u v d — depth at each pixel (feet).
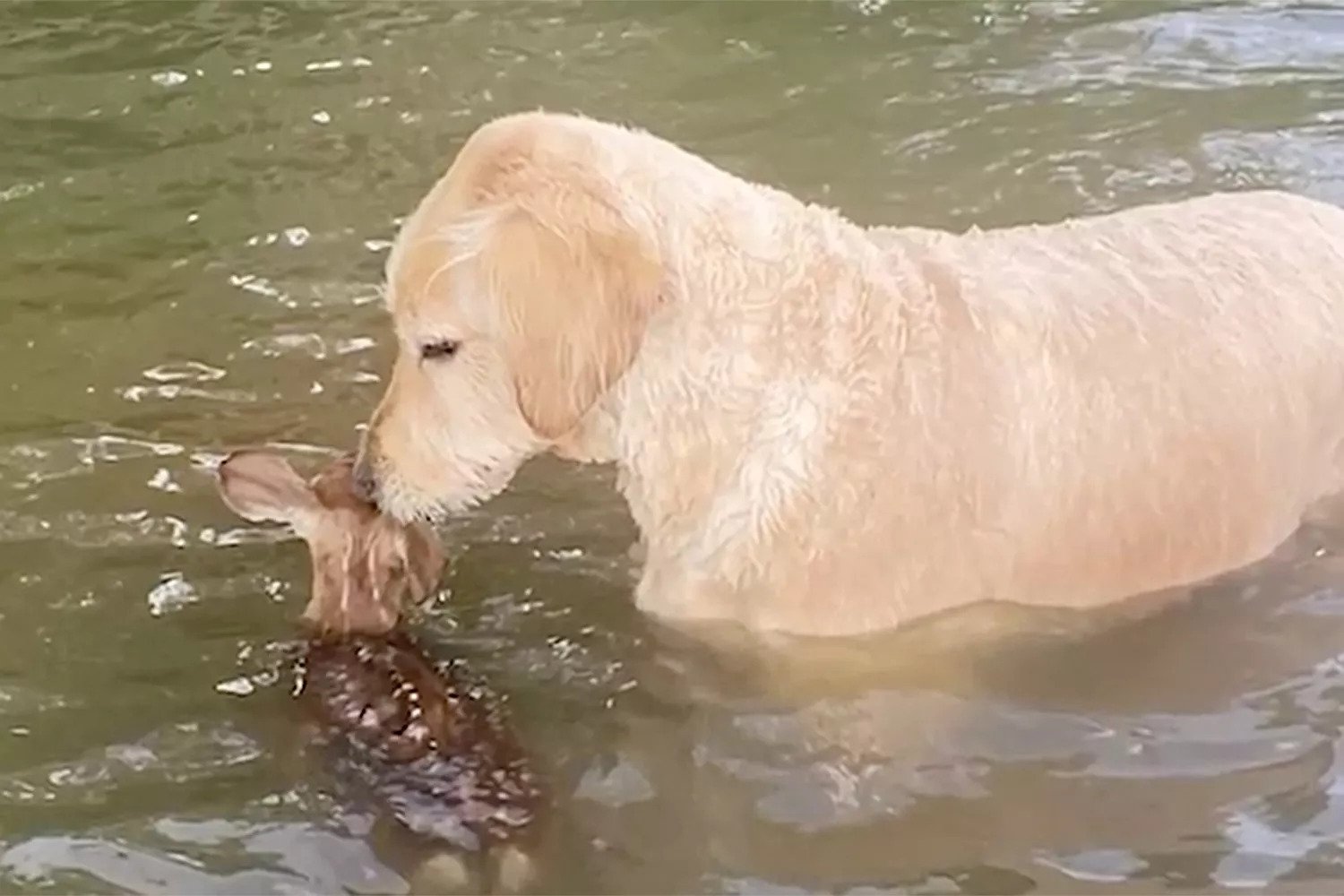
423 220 12.92
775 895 12.21
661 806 12.95
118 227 20.54
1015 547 13.98
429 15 25.85
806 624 13.93
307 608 14.51
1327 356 14.82
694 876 12.37
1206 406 14.25
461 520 15.88
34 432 16.98
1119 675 14.05
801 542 13.61
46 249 20.12
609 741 13.50
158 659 14.29
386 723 13.21
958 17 25.09
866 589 13.84
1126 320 14.21
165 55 24.70
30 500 16.03
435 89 23.68
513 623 14.62
